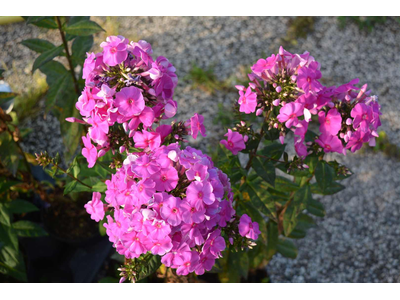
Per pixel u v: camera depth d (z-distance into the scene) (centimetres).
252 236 57
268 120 61
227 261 78
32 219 96
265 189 71
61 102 76
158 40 139
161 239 51
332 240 106
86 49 76
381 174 117
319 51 141
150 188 51
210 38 140
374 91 133
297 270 101
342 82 134
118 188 54
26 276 82
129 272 57
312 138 62
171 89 57
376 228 108
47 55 71
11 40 138
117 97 53
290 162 62
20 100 120
